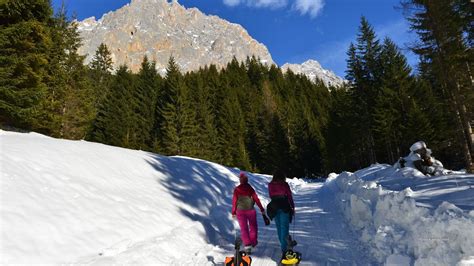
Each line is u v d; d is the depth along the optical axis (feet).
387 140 118.73
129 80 197.57
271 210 19.97
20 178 18.53
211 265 18.12
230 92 230.07
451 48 62.44
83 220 18.03
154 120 171.83
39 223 15.60
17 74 53.98
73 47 100.48
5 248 13.00
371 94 129.70
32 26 55.57
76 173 23.88
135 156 36.35
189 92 196.03
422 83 130.82
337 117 159.12
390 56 131.75
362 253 18.75
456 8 60.85
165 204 26.78
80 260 14.75
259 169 179.83
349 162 164.35
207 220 27.22
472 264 11.65
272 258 19.48
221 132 185.47
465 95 63.36
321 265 17.51
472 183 27.61
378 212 20.92
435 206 20.33
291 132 178.29
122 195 24.23
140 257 16.62
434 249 13.70
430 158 47.78
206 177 42.52
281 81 293.84
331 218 29.76
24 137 30.09
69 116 90.63
